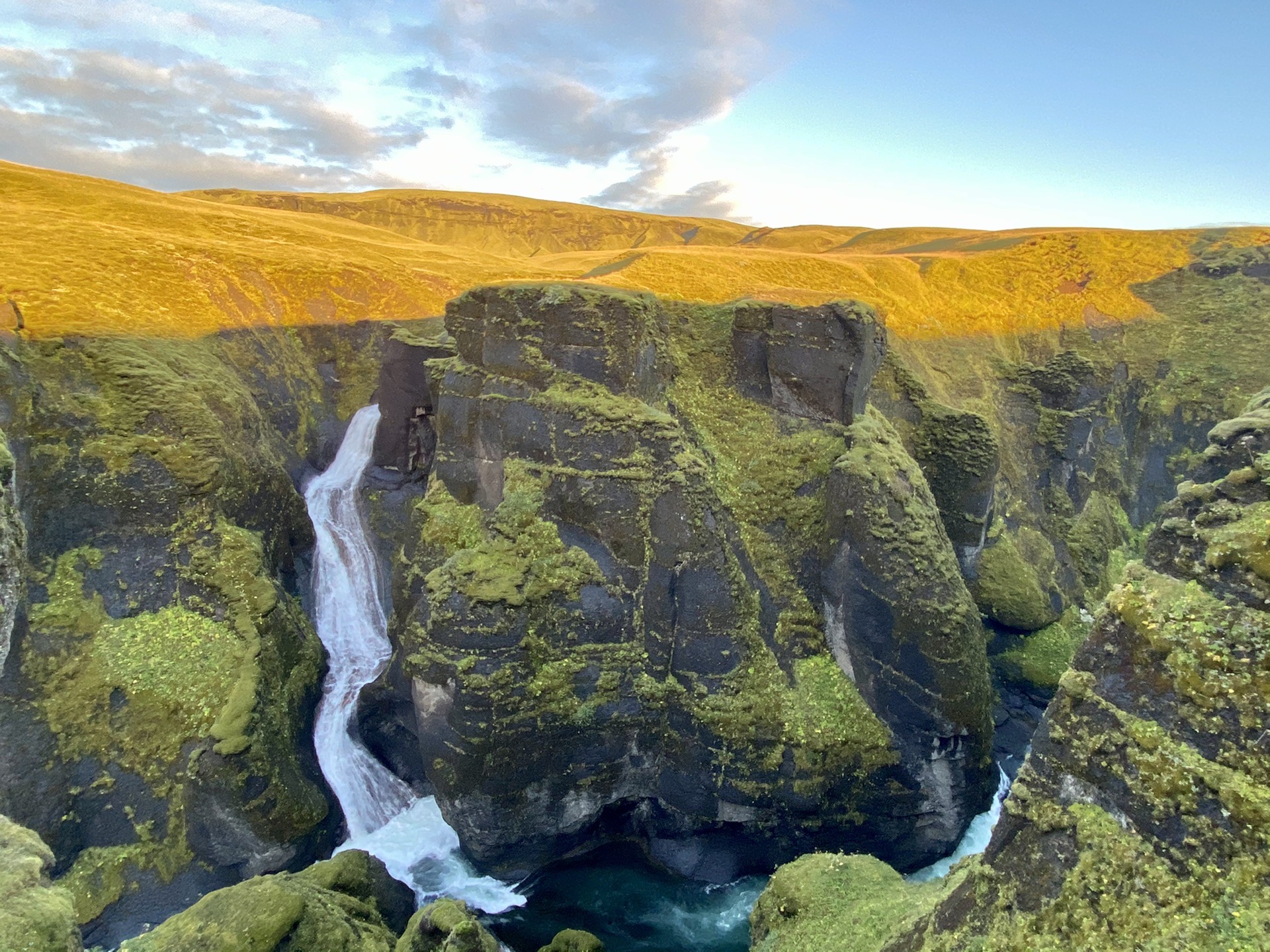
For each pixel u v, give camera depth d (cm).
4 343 2822
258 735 2550
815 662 2812
